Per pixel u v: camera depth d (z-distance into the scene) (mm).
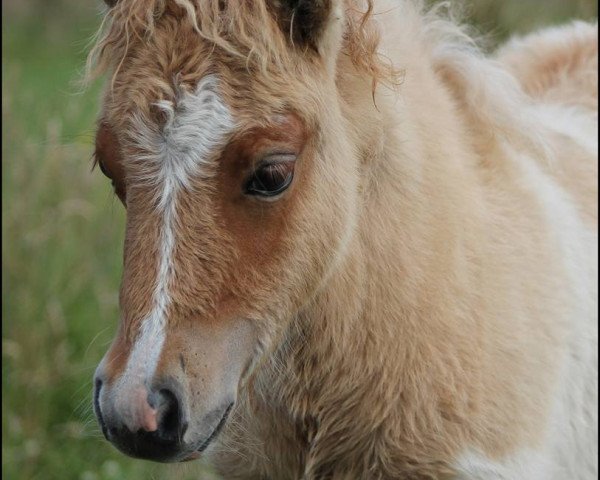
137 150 4285
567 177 6520
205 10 4297
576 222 6277
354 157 4887
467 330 5219
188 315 4250
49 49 17203
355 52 4758
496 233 5516
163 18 4383
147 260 4234
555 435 5633
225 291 4344
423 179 5227
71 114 10562
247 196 4320
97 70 4516
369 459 5305
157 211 4242
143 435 4156
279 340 4730
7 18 18359
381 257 5070
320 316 5039
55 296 9375
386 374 5133
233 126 4238
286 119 4336
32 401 8781
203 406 4289
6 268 9484
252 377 5145
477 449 5223
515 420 5332
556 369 5609
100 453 8539
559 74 8000
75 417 8773
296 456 5488
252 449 5453
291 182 4418
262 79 4301
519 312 5449
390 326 5105
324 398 5215
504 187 5734
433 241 5188
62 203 9805
